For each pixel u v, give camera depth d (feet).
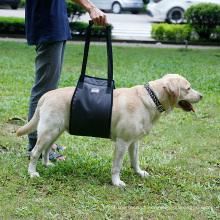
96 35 58.75
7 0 84.64
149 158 14.16
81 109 11.16
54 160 13.57
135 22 76.07
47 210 9.80
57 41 12.48
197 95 11.91
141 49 50.88
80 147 15.15
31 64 33.42
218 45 59.72
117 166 11.57
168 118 19.66
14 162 12.84
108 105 11.10
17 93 22.88
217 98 23.41
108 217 9.65
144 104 11.27
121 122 11.07
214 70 34.32
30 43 12.76
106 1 89.15
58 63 12.88
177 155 14.69
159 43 58.59
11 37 57.26
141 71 33.22
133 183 11.87
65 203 10.19
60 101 11.34
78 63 36.14
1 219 9.27
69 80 26.76
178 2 68.90
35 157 11.84
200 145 15.70
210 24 59.98
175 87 11.08
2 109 19.43
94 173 12.32
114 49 49.16
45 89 12.94
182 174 12.71
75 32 60.75
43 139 11.46
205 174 12.72
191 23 60.03
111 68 11.48
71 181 11.59
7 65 32.01
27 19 12.71
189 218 9.71
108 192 11.03
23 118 18.08
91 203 10.25
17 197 10.37
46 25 12.30
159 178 12.27
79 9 57.98
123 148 11.37
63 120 11.43
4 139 15.28
